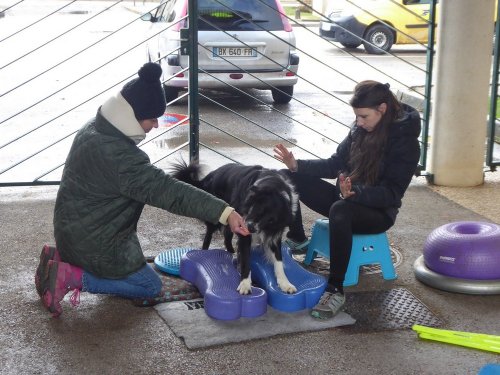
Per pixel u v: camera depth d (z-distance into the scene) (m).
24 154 6.77
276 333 3.12
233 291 3.33
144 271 3.41
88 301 3.47
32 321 3.23
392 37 15.05
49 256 3.31
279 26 8.69
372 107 3.46
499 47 5.71
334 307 3.29
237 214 3.13
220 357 2.92
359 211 3.51
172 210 3.16
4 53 14.16
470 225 3.89
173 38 8.40
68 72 12.04
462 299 3.56
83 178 3.20
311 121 8.58
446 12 5.35
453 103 5.51
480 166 5.70
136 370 2.80
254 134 7.81
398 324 3.26
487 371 2.74
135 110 3.14
